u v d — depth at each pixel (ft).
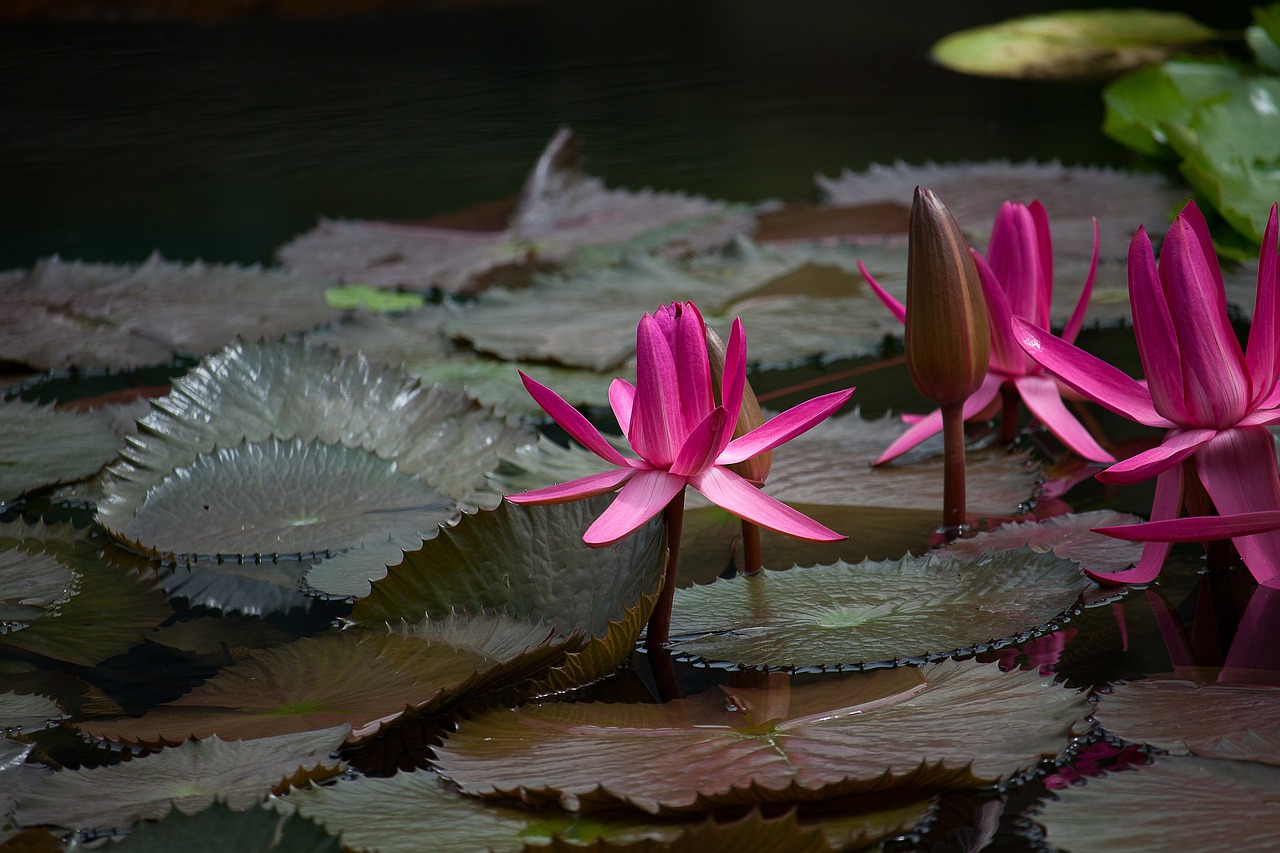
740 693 9.04
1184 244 9.12
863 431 10.03
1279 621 9.18
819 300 10.96
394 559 9.50
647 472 9.03
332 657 9.18
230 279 11.86
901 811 8.76
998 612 9.18
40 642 9.27
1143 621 9.21
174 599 9.43
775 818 8.75
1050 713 8.88
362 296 12.10
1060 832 8.71
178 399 9.91
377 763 8.93
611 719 8.97
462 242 13.82
